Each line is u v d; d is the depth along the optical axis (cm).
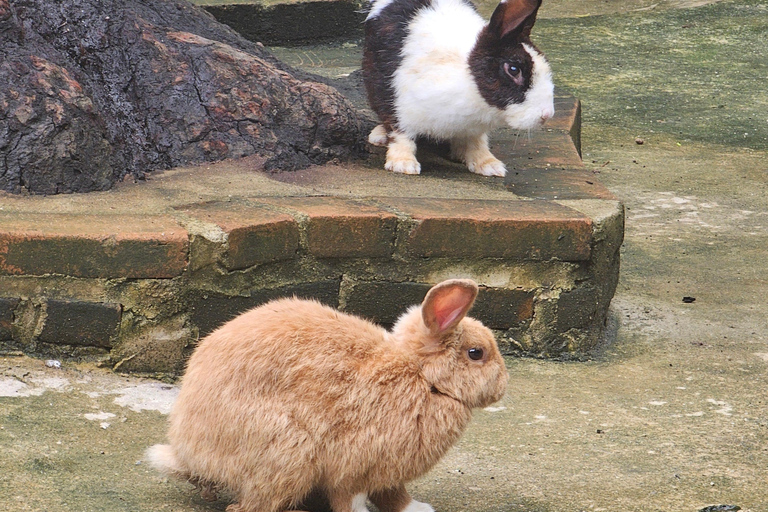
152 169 558
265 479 300
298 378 300
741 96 1190
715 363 521
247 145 590
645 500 351
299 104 614
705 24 1479
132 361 452
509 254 509
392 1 630
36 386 418
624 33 1443
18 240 429
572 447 404
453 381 314
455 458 387
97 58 575
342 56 1143
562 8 1584
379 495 335
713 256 707
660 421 439
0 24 524
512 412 443
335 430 301
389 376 307
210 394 303
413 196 552
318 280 495
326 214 488
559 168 639
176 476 322
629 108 1141
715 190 877
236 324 316
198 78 597
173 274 447
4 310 436
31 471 338
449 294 308
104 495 328
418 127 616
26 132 494
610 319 582
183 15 695
